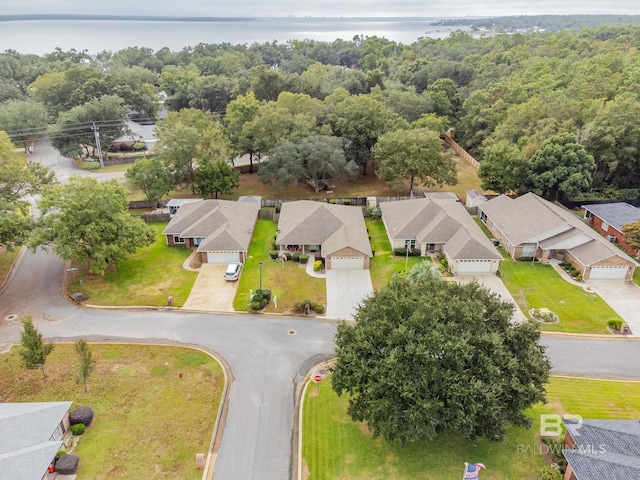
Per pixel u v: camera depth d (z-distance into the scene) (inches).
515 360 1006.4
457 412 948.0
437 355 1007.6
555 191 2487.7
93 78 4109.3
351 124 2938.0
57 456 1063.6
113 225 1813.5
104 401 1252.5
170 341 1514.5
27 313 1665.8
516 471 1034.7
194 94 4426.7
